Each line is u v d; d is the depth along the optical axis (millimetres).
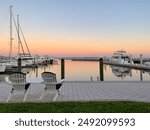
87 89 12000
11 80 9359
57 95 9695
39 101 9047
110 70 38031
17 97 9930
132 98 9555
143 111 7211
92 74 27922
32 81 9859
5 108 7727
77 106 7855
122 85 13562
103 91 11398
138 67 36656
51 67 51312
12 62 38938
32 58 49406
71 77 25109
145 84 14016
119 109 7426
